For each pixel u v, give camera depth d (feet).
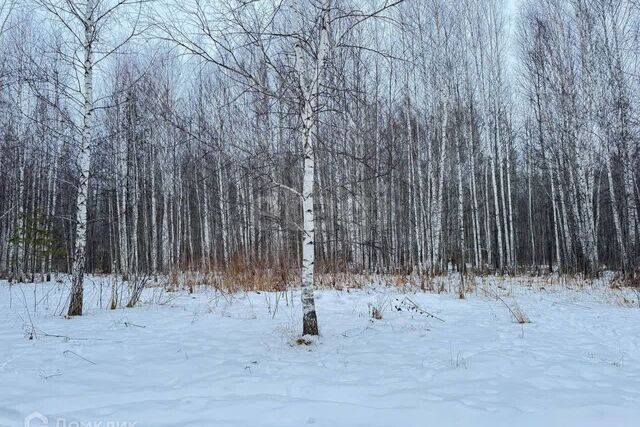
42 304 33.04
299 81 20.30
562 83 58.29
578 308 31.35
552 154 71.05
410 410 11.45
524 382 14.23
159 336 20.99
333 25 22.33
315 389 13.20
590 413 11.30
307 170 20.71
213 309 29.40
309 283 20.72
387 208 64.34
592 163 55.98
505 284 46.96
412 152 64.95
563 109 58.54
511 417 11.08
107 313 27.96
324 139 24.02
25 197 64.80
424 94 61.11
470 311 29.99
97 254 87.92
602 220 87.40
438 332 22.77
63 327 22.95
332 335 21.61
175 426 10.16
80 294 27.30
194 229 90.02
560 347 19.56
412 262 63.10
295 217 35.45
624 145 53.36
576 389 13.56
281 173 23.30
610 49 54.24
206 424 10.28
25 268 62.13
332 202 42.55
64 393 12.55
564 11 60.18
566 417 11.09
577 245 69.87
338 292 36.50
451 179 79.15
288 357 17.21
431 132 62.85
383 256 58.54
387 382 14.03
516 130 83.41
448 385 13.83
